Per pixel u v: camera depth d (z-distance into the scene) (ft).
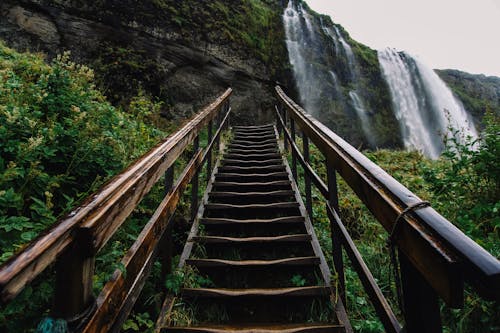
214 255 8.57
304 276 7.69
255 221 9.33
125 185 3.89
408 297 2.81
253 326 5.55
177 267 6.95
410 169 16.90
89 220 2.87
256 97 32.12
